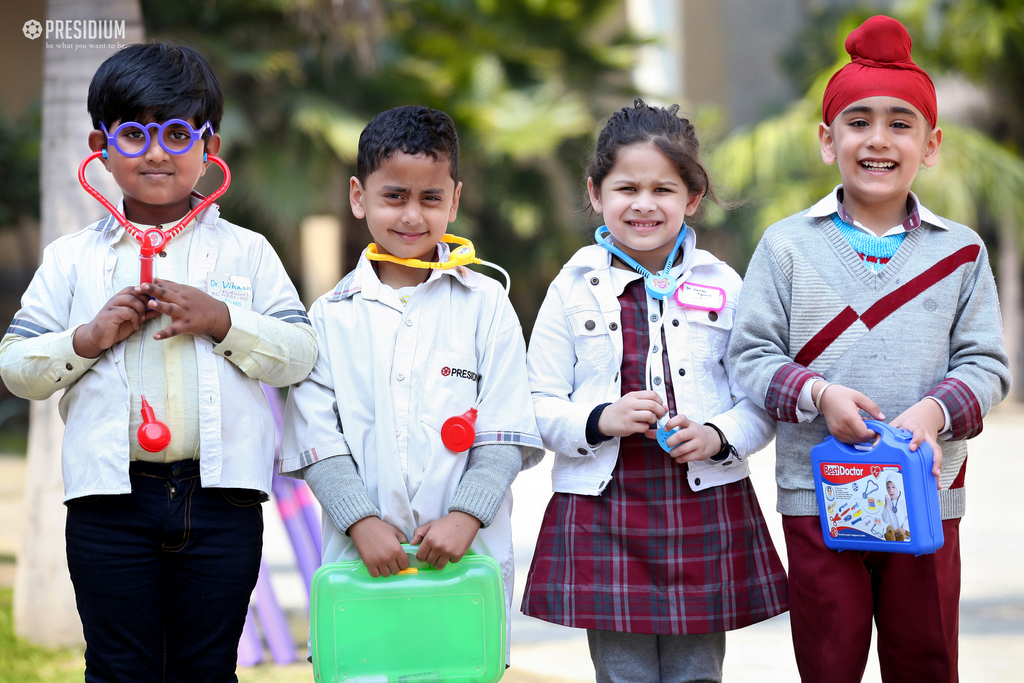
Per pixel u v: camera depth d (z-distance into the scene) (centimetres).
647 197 381
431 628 336
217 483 334
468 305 374
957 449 364
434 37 1853
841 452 345
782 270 378
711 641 384
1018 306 1827
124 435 328
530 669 546
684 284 392
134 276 344
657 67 2448
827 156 391
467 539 338
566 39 2044
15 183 1681
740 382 373
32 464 594
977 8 1789
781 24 2508
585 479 383
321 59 1692
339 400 360
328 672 333
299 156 1639
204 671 342
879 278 366
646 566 376
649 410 361
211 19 1616
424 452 354
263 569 569
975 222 1762
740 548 381
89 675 338
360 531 336
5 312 1873
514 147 1806
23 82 1892
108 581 332
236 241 362
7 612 640
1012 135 1916
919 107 365
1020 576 711
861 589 356
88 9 593
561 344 397
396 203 362
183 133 342
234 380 343
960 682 502
